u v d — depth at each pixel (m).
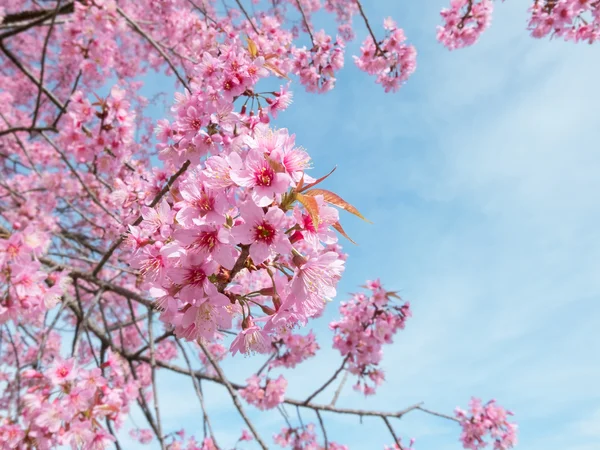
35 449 3.07
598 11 5.14
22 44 8.82
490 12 5.67
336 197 1.58
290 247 1.53
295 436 6.52
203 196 1.62
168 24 6.06
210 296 1.56
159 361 5.60
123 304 8.02
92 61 4.80
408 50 5.69
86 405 3.11
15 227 3.12
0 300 2.96
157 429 3.92
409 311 5.57
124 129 4.11
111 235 4.72
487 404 6.17
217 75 3.18
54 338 6.11
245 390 5.72
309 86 5.51
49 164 7.52
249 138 1.64
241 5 4.77
